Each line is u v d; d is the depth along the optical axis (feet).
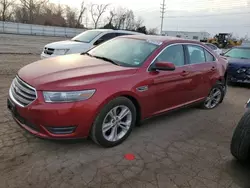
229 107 18.54
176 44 13.60
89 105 9.22
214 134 13.14
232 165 10.09
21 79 9.84
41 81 9.14
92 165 9.23
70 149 10.21
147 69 11.49
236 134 9.53
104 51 13.58
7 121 12.25
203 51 15.90
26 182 8.01
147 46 12.83
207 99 17.10
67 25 208.23
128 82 10.48
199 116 15.85
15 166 8.78
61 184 8.05
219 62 17.39
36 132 9.20
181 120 14.82
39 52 46.03
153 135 12.31
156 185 8.41
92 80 9.55
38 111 8.73
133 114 11.21
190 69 14.12
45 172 8.59
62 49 25.14
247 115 9.57
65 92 8.84
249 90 25.89
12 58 34.88
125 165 9.42
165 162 9.89
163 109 12.96
